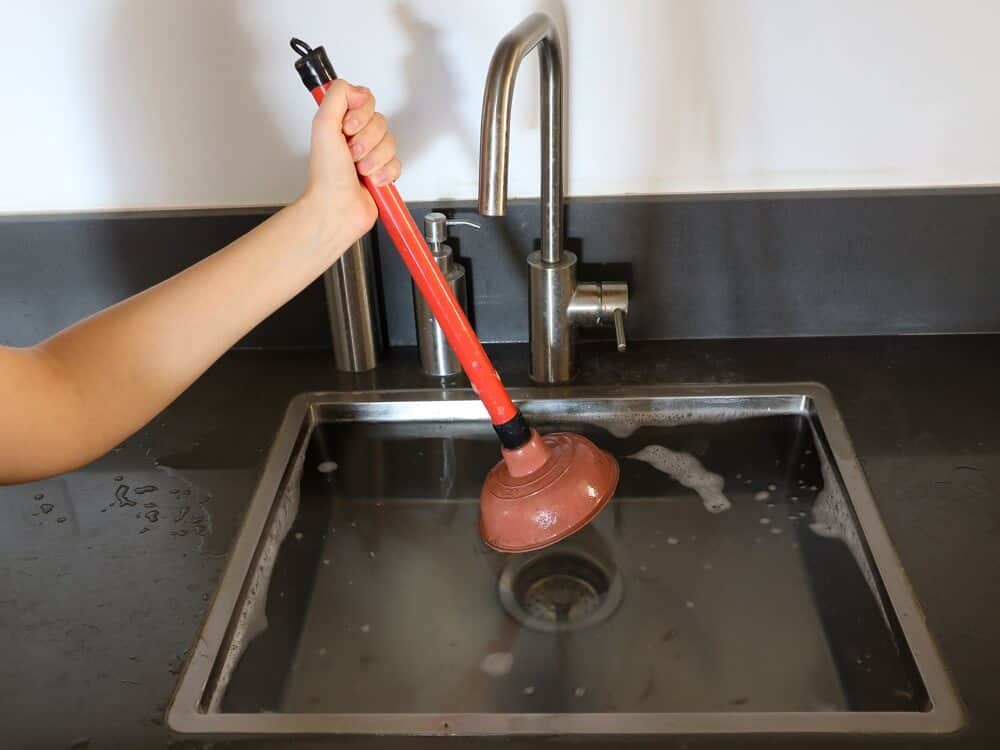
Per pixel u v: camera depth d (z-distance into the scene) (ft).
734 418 3.26
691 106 3.13
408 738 2.15
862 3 2.94
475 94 3.13
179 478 2.97
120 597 2.53
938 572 2.52
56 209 3.35
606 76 3.09
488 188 2.41
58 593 2.55
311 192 2.29
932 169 3.21
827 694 2.48
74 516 2.82
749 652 2.63
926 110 3.10
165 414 3.25
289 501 3.02
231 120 3.19
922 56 3.01
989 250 3.26
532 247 3.33
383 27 3.03
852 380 3.26
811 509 3.00
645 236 3.30
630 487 3.11
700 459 3.19
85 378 2.01
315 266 2.33
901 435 3.01
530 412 3.28
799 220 3.25
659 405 3.24
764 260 3.33
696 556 2.91
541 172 2.92
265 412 3.25
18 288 3.41
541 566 2.93
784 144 3.18
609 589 2.84
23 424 1.91
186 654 2.36
